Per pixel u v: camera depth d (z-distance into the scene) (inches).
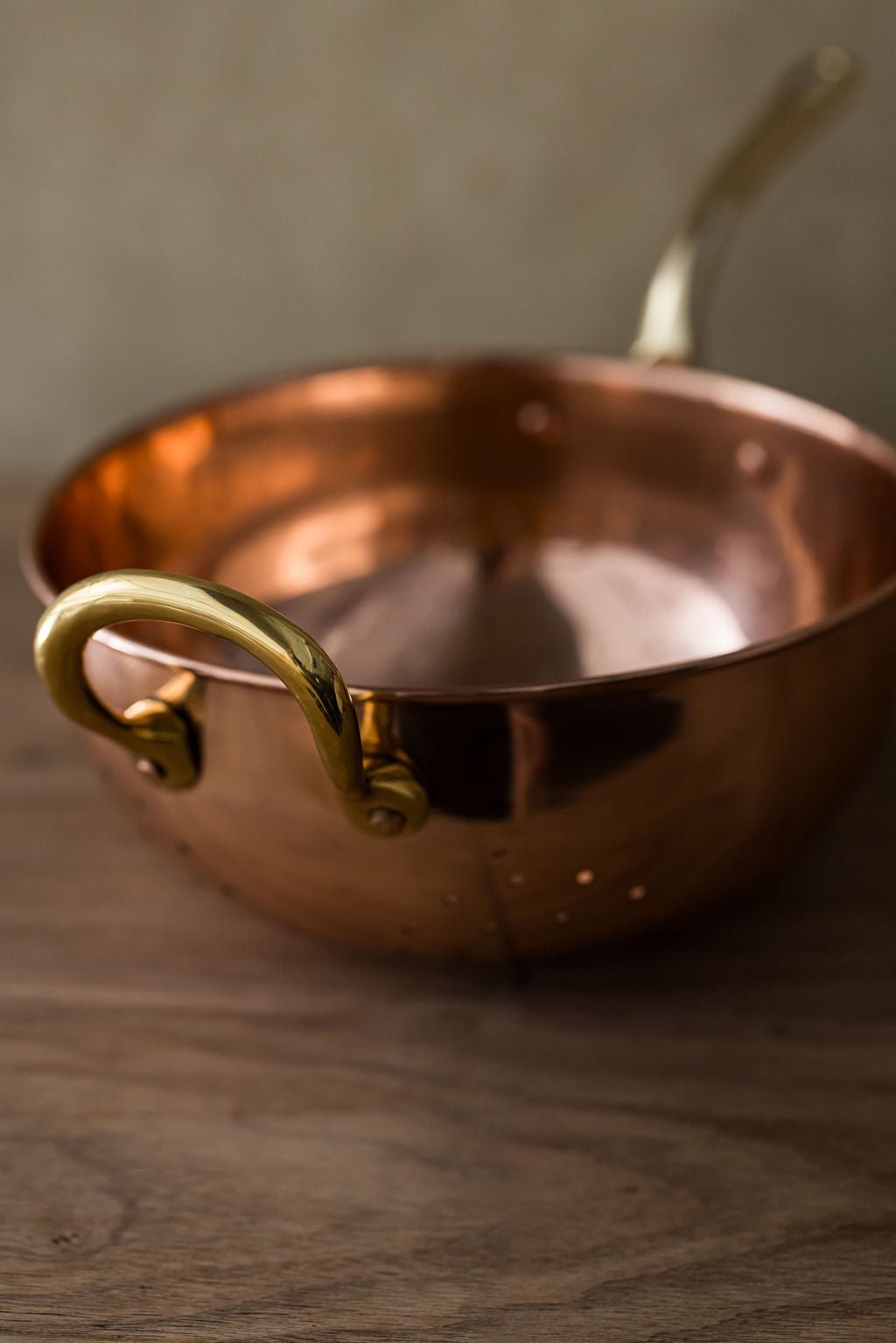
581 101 31.8
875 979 22.6
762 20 30.9
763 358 34.3
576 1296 19.2
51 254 34.5
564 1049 21.9
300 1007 22.6
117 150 33.1
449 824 19.7
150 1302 19.3
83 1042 22.2
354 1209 20.1
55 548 24.0
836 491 25.5
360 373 28.2
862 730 21.2
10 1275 19.6
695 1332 18.8
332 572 28.4
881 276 32.9
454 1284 19.3
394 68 31.8
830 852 24.5
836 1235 19.6
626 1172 20.4
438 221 33.5
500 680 26.1
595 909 20.7
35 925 24.0
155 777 20.3
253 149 32.9
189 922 24.0
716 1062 21.6
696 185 32.3
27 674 29.4
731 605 26.9
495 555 28.7
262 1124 21.1
